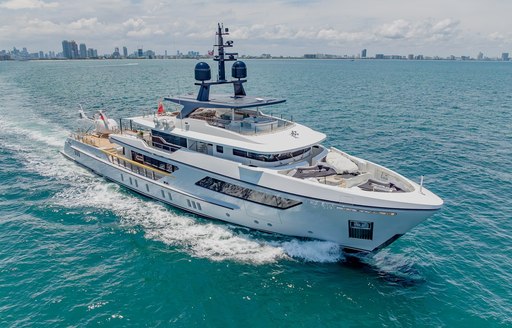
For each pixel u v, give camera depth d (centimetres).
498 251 1856
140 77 11781
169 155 2186
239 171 1894
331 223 1748
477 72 19075
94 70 16462
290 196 1758
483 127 4453
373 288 1578
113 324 1353
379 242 1722
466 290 1571
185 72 14975
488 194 2498
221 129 2045
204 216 2139
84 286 1548
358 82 10806
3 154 3142
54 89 7700
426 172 2891
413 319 1410
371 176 1841
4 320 1354
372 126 4397
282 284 1592
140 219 2127
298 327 1364
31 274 1614
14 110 4938
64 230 1994
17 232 1953
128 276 1622
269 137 1992
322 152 2155
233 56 2339
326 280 1623
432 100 6850
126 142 2466
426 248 1883
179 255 1783
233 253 1805
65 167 2892
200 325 1362
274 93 7612
